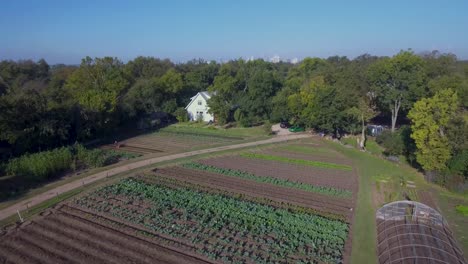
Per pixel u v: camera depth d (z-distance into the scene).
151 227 26.34
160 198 32.12
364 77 61.88
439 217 26.25
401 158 46.31
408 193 34.66
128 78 81.81
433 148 35.62
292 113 62.16
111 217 28.25
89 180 37.25
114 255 22.81
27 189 35.31
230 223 27.14
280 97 64.75
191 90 90.94
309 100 58.50
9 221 27.77
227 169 41.84
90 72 70.81
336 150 51.47
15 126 43.06
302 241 24.66
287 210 30.02
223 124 70.50
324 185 36.91
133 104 68.00
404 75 55.62
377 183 37.62
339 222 27.62
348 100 55.31
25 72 96.88
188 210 29.42
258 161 45.75
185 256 22.81
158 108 76.19
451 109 35.25
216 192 34.25
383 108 64.69
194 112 76.12
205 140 58.59
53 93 53.38
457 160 34.34
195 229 26.14
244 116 69.50
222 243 24.34
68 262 22.00
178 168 42.25
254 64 120.38
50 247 23.81
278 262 22.05
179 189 34.62
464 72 64.38
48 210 29.80
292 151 50.94
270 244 24.11
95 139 58.34
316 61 109.25
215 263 22.06
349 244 24.59
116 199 31.92
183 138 60.22
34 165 38.16
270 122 67.44
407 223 26.02
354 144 55.44
